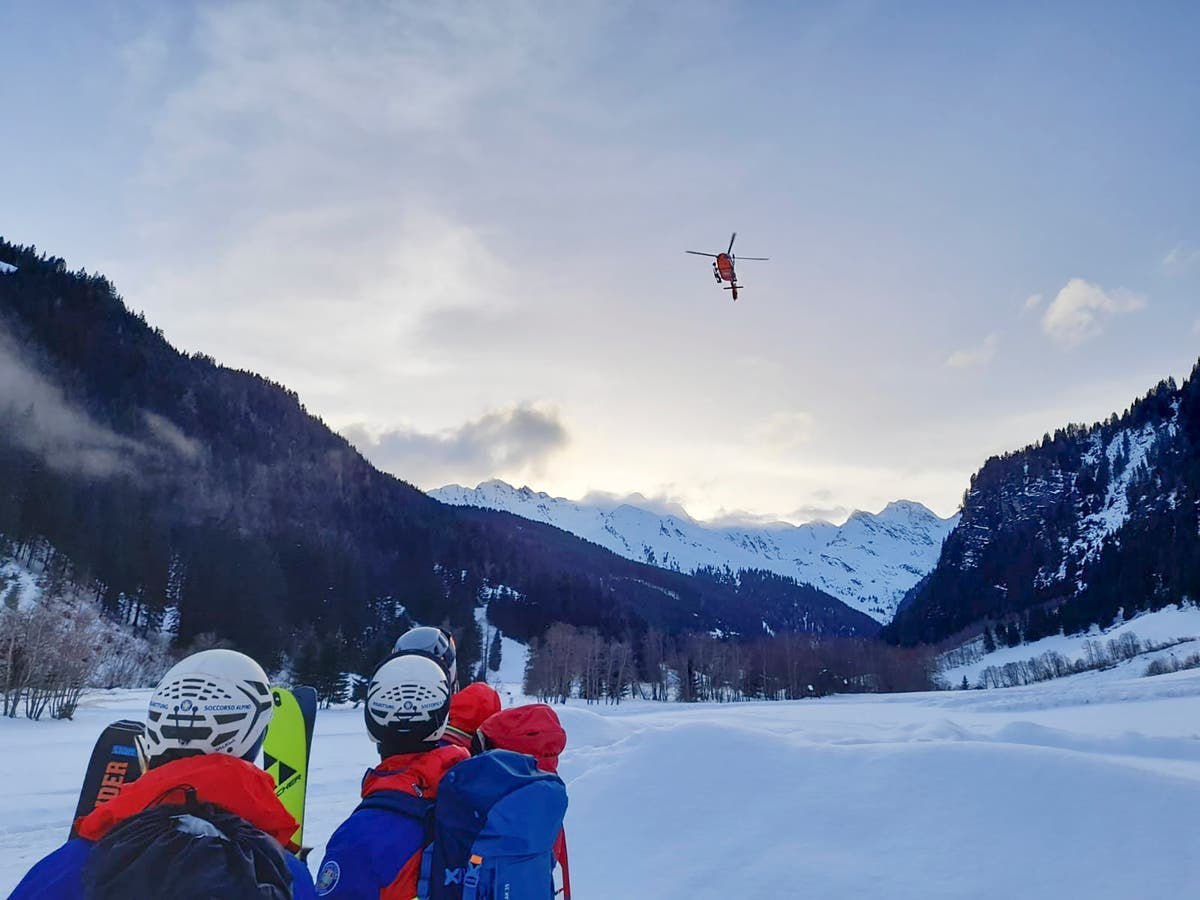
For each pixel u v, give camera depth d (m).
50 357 131.88
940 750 5.25
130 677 55.09
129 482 102.75
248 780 1.41
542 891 1.81
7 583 59.59
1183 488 127.12
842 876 4.27
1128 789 4.49
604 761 6.12
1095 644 89.44
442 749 2.22
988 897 3.92
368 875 1.84
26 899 1.24
